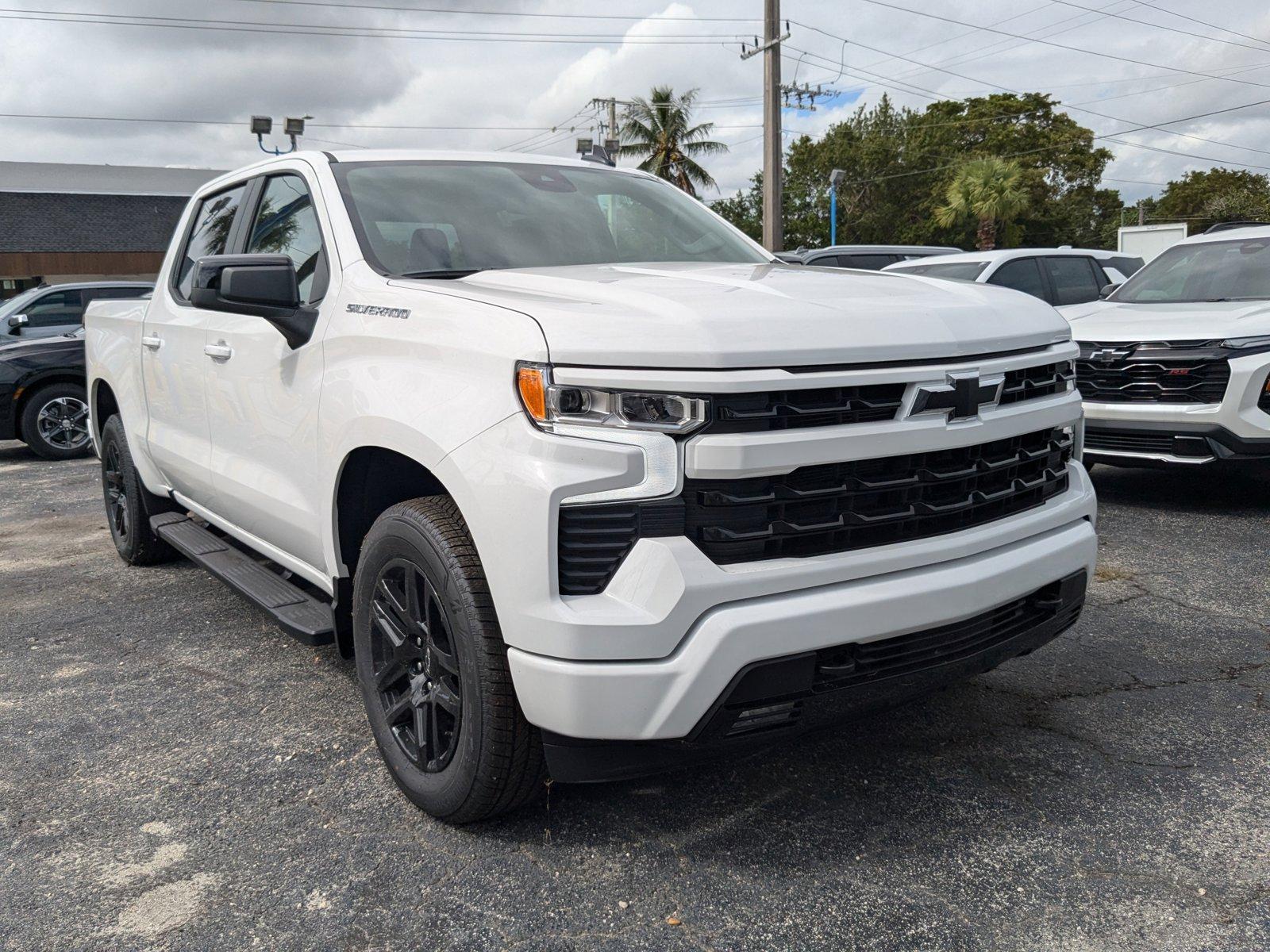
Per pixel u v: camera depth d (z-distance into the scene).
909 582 2.28
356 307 2.82
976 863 2.38
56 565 5.52
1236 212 53.34
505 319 2.30
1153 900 2.22
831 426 2.20
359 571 2.75
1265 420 5.50
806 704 2.23
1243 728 3.07
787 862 2.40
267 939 2.16
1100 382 6.01
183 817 2.70
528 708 2.18
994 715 3.21
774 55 21.27
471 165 3.60
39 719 3.39
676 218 3.79
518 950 2.11
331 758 3.02
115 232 39.03
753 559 2.17
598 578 2.12
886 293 2.59
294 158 3.55
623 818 2.62
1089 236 59.81
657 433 2.09
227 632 4.25
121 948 2.15
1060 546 2.63
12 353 9.73
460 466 2.26
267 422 3.28
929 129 57.06
